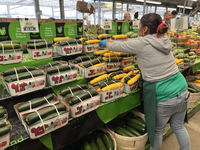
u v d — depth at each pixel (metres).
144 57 1.60
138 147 2.01
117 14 8.49
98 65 2.06
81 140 2.01
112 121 2.46
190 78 4.02
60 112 1.41
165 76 1.59
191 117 3.34
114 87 1.91
